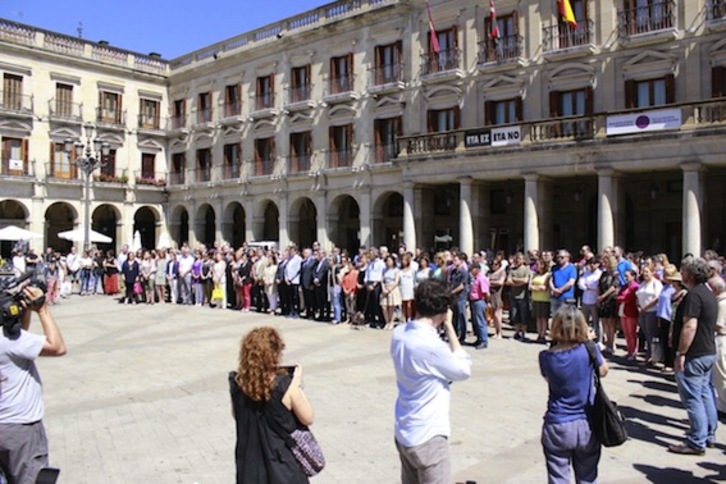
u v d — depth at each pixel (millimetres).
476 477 6566
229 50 41469
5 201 39969
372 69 33562
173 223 45656
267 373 4125
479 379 11195
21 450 4863
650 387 10742
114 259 30078
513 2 28297
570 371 4879
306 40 36719
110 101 43438
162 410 9320
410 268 17391
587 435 4809
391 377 11438
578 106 26859
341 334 16641
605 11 25891
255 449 4133
